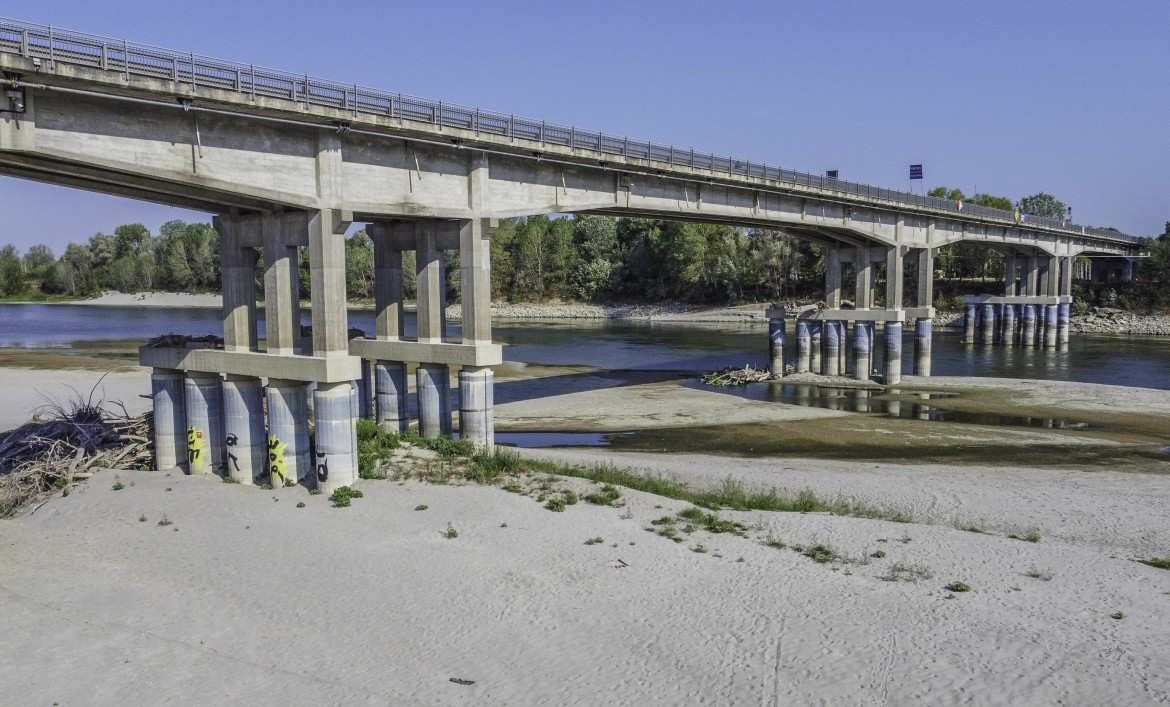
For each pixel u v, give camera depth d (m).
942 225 70.31
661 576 20.94
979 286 136.88
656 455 39.03
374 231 37.62
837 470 35.31
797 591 19.97
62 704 15.16
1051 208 171.75
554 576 20.92
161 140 24.81
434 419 37.12
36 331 114.12
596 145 38.47
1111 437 42.81
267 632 18.00
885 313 63.09
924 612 18.72
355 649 17.22
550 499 27.33
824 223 57.12
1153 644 17.09
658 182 44.75
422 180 32.38
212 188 25.84
